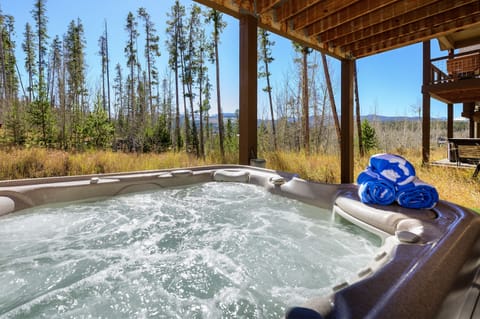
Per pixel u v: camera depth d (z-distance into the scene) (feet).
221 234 6.77
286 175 10.09
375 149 30.14
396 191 6.09
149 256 5.62
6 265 5.18
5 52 52.90
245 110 11.42
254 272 4.99
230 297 4.24
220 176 11.39
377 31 11.25
